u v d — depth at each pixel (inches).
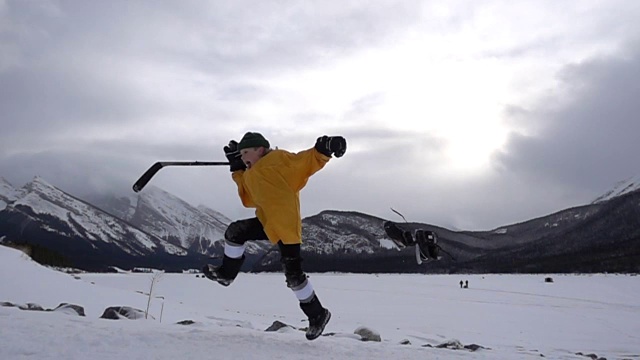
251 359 121.0
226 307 1015.6
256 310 981.8
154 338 134.0
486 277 3176.7
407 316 934.4
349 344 157.2
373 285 2224.4
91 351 116.0
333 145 129.2
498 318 914.7
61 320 155.3
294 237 131.3
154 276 585.3
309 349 139.4
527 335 694.5
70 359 108.1
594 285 2101.4
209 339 139.0
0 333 126.2
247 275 3408.0
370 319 858.8
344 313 972.6
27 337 124.0
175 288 1632.6
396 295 1550.2
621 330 762.2
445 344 297.1
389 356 142.2
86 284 761.0
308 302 135.3
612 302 1294.3
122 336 133.1
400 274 3858.3
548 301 1334.9
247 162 139.3
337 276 3511.3
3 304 226.7
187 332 146.7
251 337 147.8
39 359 106.7
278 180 131.6
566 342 633.6
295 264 132.1
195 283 1947.6
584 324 834.2
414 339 534.3
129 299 637.3
